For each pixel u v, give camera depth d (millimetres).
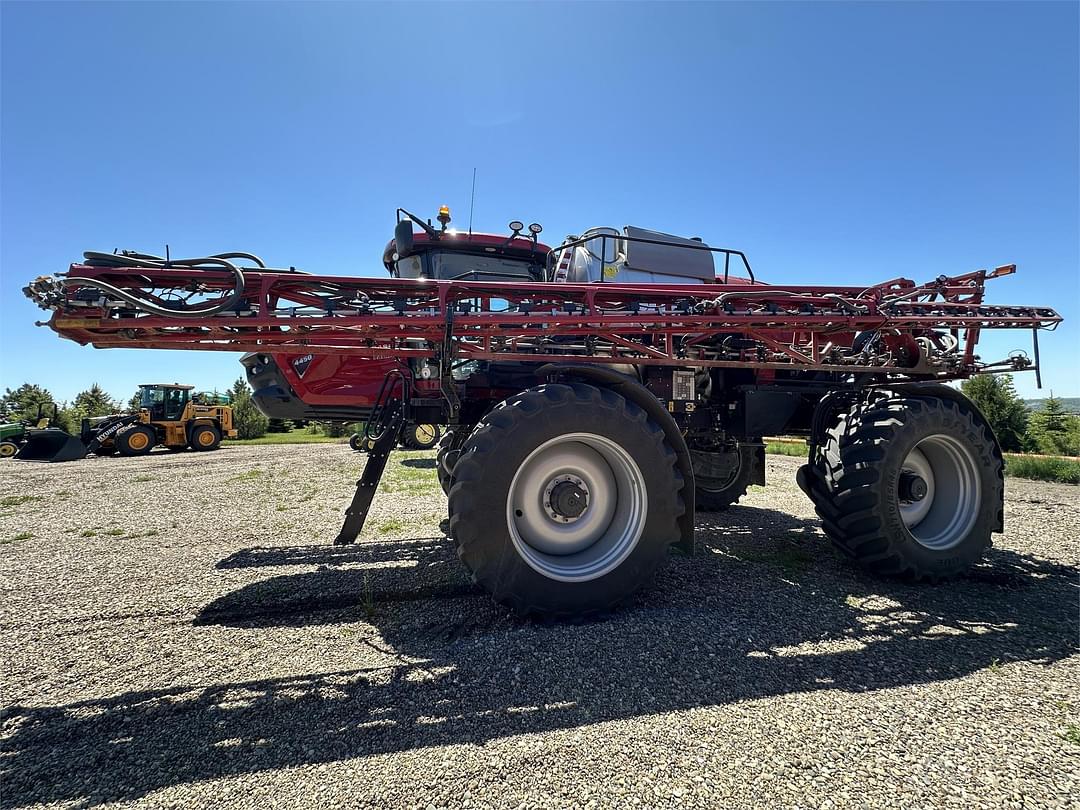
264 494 6480
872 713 1742
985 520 3281
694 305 3178
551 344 3115
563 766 1484
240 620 2602
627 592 2629
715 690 1883
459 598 2863
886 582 3123
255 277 2531
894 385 3547
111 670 2094
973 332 3848
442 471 4098
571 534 2773
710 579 3148
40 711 1812
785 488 6902
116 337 2561
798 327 3330
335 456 12109
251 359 4930
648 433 2684
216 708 1818
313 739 1639
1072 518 4938
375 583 3080
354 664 2115
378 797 1381
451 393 2912
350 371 4941
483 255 4586
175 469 9508
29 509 5555
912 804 1345
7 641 2367
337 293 2744
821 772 1459
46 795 1420
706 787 1397
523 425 2510
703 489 5074
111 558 3668
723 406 4090
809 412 4133
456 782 1429
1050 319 3670
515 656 2150
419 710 1783
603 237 3502
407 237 3826
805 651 2191
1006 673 2020
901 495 3182
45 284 2240
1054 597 2895
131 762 1550
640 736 1618
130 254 2547
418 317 2695
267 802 1376
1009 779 1436
